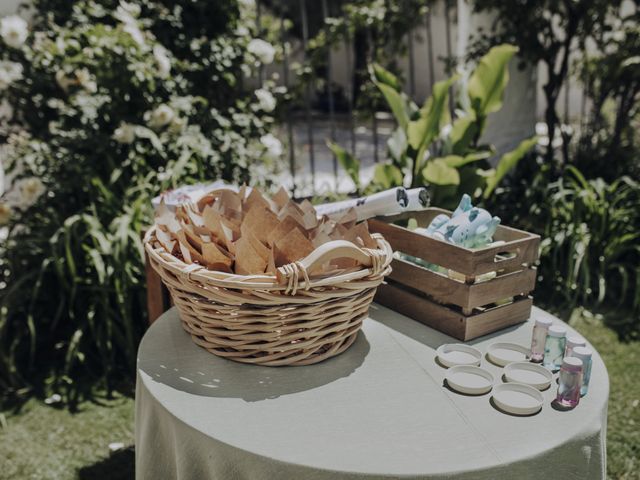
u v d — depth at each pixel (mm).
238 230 1484
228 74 3867
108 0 3600
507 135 4570
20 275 2961
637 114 4840
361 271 1319
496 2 4211
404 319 1686
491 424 1212
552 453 1142
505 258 1577
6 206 2975
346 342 1491
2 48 3172
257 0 4477
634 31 4289
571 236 3584
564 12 4586
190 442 1205
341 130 9312
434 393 1317
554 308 3504
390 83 3564
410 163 3455
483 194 3588
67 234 2748
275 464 1104
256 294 1245
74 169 3043
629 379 2854
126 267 2715
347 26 5184
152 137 3125
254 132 3855
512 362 1430
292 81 9750
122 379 2824
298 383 1349
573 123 6941
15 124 3346
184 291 1373
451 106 4781
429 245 1609
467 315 1547
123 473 2270
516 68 4480
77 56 3121
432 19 9633
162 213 1556
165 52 3498
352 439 1162
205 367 1412
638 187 3779
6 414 2604
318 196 3721
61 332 3049
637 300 3398
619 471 2268
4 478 2236
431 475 1068
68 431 2498
